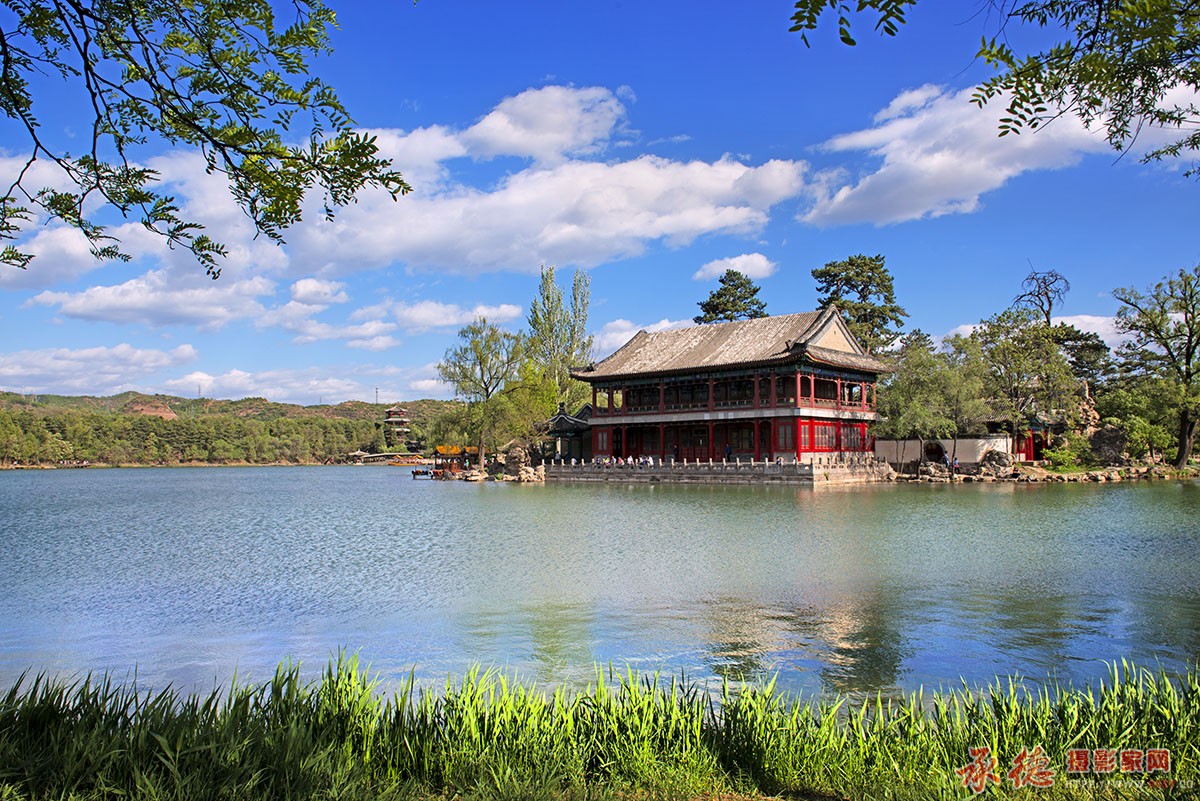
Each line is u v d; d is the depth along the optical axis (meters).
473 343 93.06
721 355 79.81
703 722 8.66
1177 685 12.47
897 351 92.38
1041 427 78.31
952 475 68.94
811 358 71.44
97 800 5.91
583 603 19.52
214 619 18.84
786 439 73.19
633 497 57.25
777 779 7.52
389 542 33.88
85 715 7.54
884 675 13.34
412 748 7.70
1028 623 16.78
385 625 17.73
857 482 68.88
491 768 7.31
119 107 6.54
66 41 6.53
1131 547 27.72
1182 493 53.19
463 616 18.38
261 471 160.25
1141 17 4.69
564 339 99.50
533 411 92.50
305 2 6.08
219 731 7.07
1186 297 71.19
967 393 72.44
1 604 20.91
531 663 14.39
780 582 21.81
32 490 88.38
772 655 14.65
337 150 6.13
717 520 39.25
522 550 29.64
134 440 172.00
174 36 6.17
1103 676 13.12
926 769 7.55
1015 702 8.62
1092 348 97.56
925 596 19.64
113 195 6.62
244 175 6.28
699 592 20.62
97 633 17.53
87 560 29.64
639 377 83.50
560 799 6.93
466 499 60.62
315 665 14.62
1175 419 73.44
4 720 7.16
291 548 32.50
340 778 6.66
